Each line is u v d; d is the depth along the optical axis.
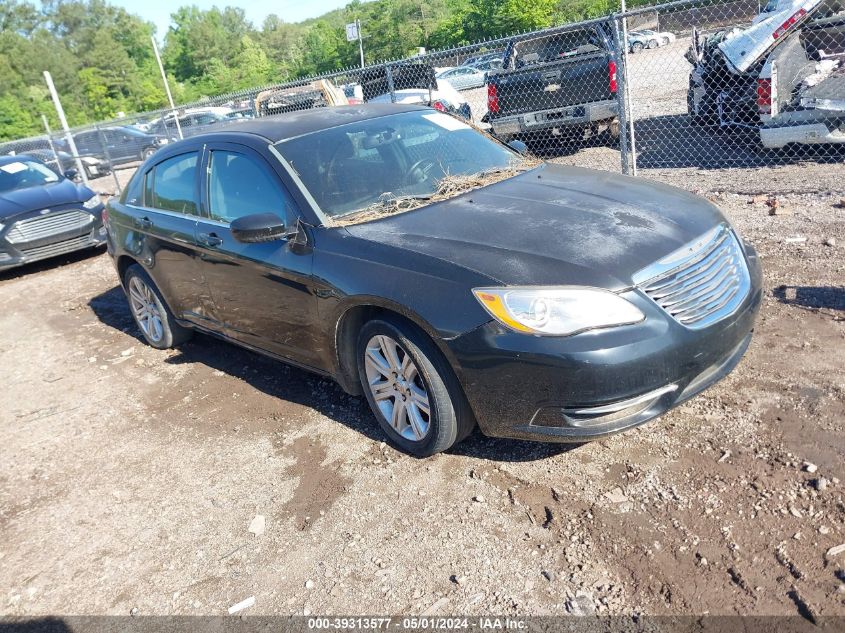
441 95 13.70
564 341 2.87
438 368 3.22
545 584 2.64
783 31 8.00
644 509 2.93
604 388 2.87
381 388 3.62
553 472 3.27
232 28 115.38
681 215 3.48
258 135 4.35
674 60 20.17
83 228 9.62
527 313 2.92
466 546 2.91
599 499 3.04
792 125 7.77
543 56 11.20
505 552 2.84
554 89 9.70
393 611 2.65
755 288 3.44
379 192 3.98
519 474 3.31
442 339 3.09
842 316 4.25
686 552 2.67
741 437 3.27
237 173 4.32
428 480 3.39
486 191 3.94
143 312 5.83
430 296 3.14
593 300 2.90
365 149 4.23
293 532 3.20
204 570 3.05
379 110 4.74
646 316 2.94
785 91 7.80
